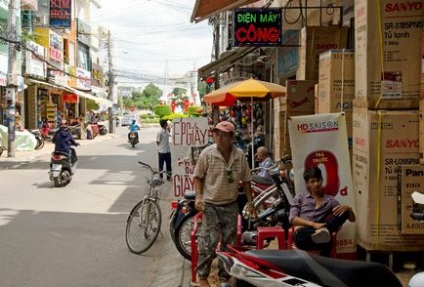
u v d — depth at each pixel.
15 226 9.30
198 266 5.64
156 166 19.59
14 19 22.52
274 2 14.50
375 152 5.83
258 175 7.48
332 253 5.30
